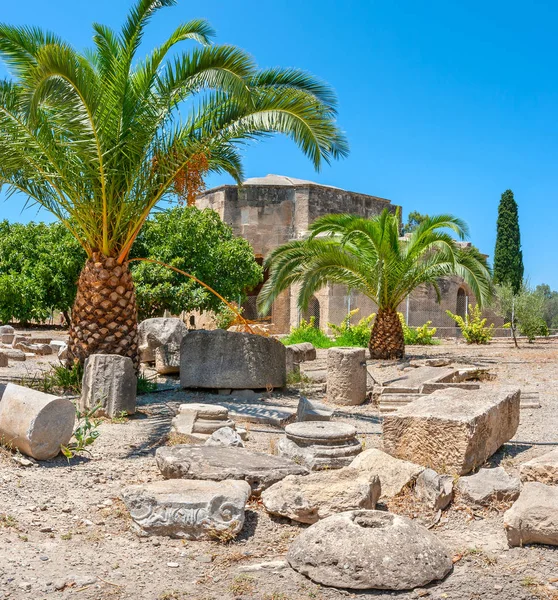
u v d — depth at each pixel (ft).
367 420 28.86
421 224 54.75
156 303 76.84
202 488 15.48
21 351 51.75
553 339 89.92
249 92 29.50
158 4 30.81
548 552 13.84
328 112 32.45
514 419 22.71
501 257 129.80
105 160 31.83
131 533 14.87
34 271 78.89
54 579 12.31
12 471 18.88
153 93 32.40
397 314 56.54
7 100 30.37
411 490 17.17
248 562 13.55
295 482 16.38
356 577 12.34
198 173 33.27
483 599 11.84
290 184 96.73
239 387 34.94
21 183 33.99
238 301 85.92
